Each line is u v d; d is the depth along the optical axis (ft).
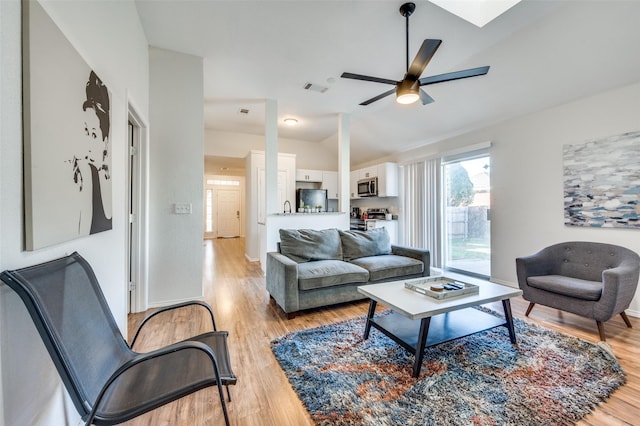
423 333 5.52
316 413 4.52
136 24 7.35
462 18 7.43
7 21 2.57
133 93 7.10
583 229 9.53
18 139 2.72
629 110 8.40
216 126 18.16
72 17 3.86
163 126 9.38
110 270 5.46
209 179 31.91
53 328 2.74
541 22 7.70
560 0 6.95
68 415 3.62
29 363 2.86
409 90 7.56
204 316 8.73
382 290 7.07
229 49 9.29
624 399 4.82
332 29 8.17
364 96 13.05
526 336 7.19
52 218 3.19
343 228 14.42
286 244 10.43
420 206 16.38
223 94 12.79
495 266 12.31
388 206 19.56
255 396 5.00
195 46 9.14
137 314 8.76
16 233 2.68
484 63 9.58
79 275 3.64
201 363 4.06
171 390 3.40
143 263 8.93
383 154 19.93
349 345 6.78
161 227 9.38
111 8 5.47
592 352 6.35
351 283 9.43
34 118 2.90
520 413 4.50
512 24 7.86
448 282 7.81
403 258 10.98
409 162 17.21
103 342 3.76
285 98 13.28
